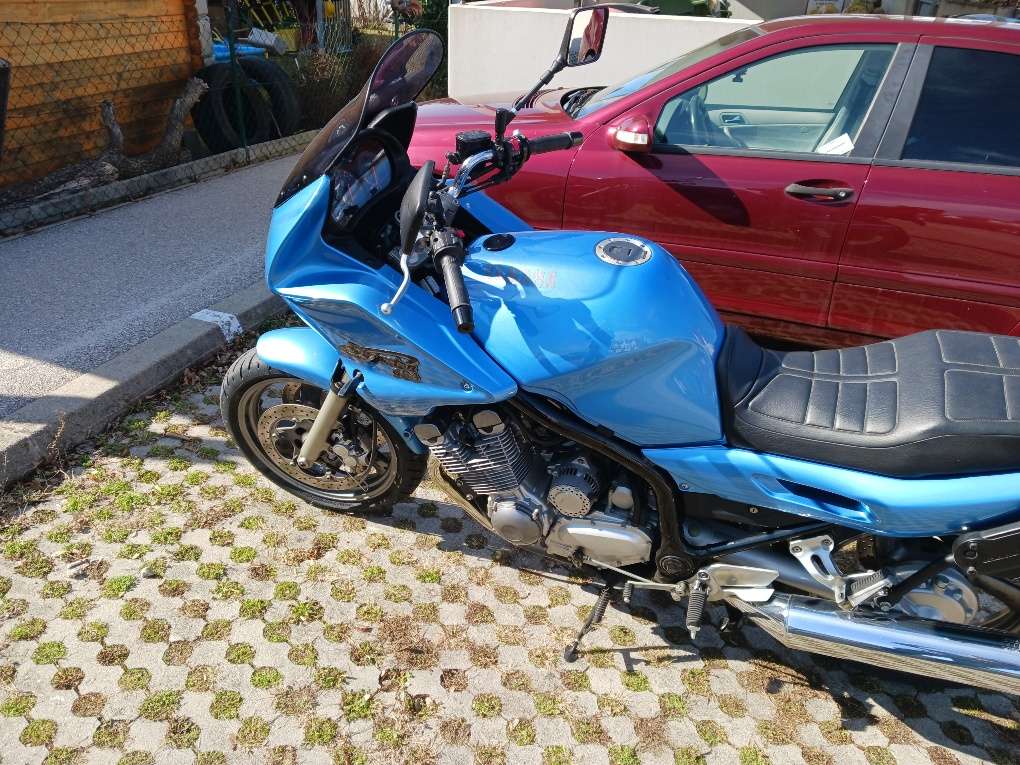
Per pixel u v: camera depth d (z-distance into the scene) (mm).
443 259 1894
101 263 4750
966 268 3260
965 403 1877
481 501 2520
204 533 2812
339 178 2232
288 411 2799
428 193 1752
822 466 1961
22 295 4277
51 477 3039
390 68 2107
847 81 3436
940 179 3232
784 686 2395
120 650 2348
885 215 3303
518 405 2156
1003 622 2209
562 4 9086
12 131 6051
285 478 2971
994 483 1820
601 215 3768
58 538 2746
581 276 2061
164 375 3631
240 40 9609
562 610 2605
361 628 2480
